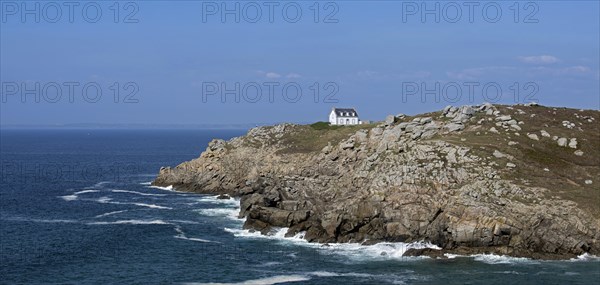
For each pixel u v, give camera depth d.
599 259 75.88
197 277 71.38
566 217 79.00
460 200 82.50
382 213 85.94
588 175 91.44
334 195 99.38
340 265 75.38
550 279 68.75
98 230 98.06
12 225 102.75
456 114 114.06
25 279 70.81
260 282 69.06
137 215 111.19
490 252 78.25
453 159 92.88
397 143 101.88
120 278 71.19
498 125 107.69
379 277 70.38
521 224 78.88
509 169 89.94
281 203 98.88
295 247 84.88
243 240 89.50
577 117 114.38
